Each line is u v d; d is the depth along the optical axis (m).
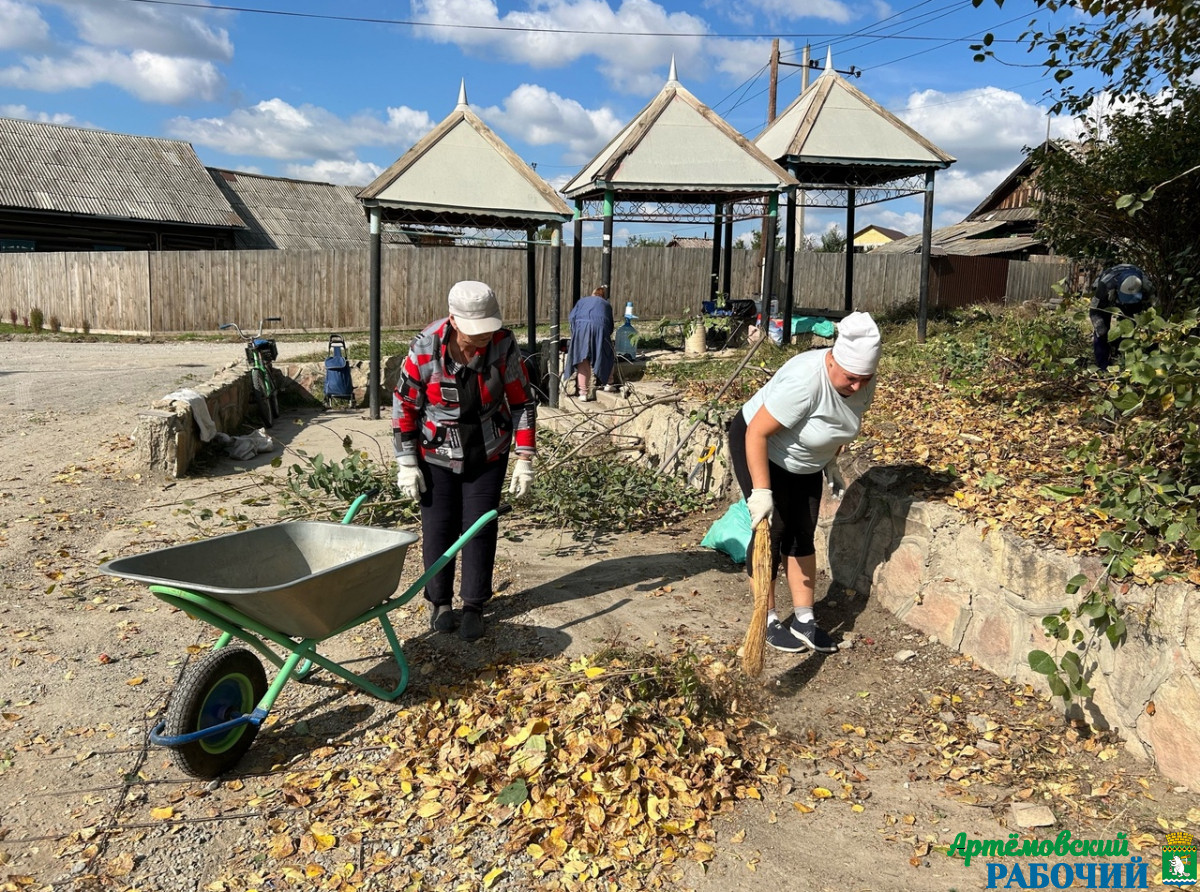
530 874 2.77
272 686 3.36
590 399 11.23
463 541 3.98
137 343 19.70
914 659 4.25
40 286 22.34
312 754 3.44
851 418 3.99
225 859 2.83
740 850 2.93
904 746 3.58
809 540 4.31
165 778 3.25
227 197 28.06
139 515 6.41
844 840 3.00
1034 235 8.55
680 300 25.44
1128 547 3.45
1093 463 4.00
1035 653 3.40
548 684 3.77
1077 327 8.73
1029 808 3.10
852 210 16.02
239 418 9.94
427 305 23.47
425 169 11.00
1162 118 7.12
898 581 4.62
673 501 6.93
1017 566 3.88
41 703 3.74
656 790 3.13
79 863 2.78
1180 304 7.42
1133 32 5.11
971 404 6.70
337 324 22.67
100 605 4.79
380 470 7.52
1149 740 3.26
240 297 21.73
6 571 5.18
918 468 4.93
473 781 3.21
